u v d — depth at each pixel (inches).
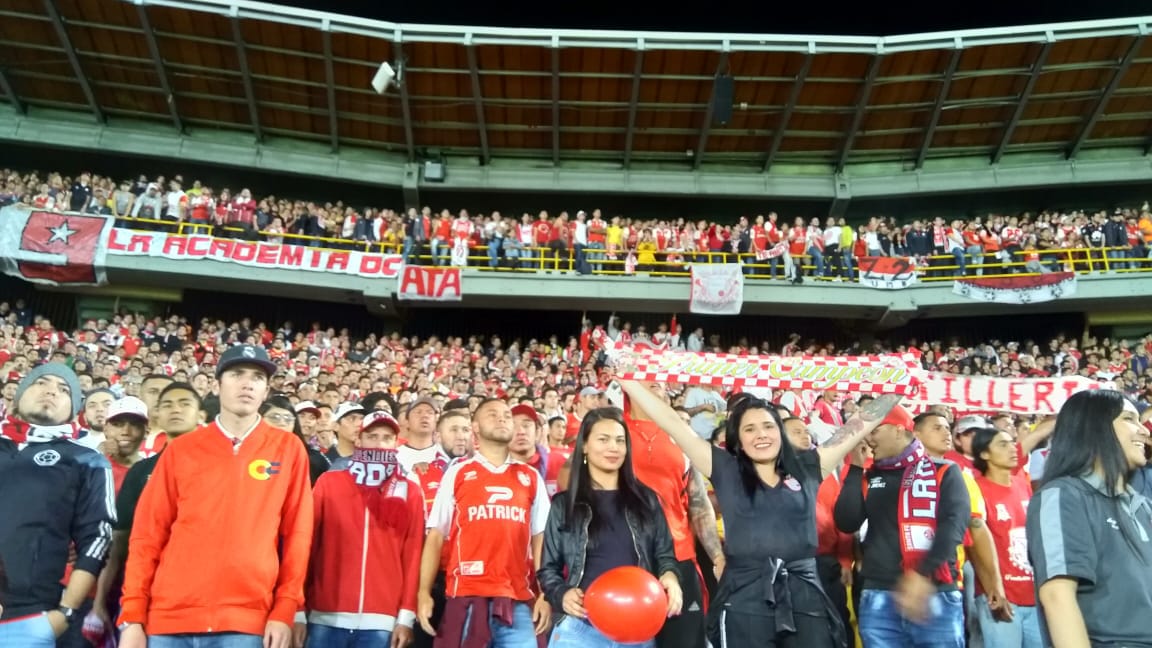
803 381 175.6
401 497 194.5
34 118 836.6
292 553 159.2
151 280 762.8
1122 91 826.8
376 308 816.9
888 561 185.8
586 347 748.0
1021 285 786.8
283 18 745.0
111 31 768.3
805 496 168.2
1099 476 113.3
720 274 792.3
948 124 878.4
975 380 268.4
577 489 172.6
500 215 919.7
